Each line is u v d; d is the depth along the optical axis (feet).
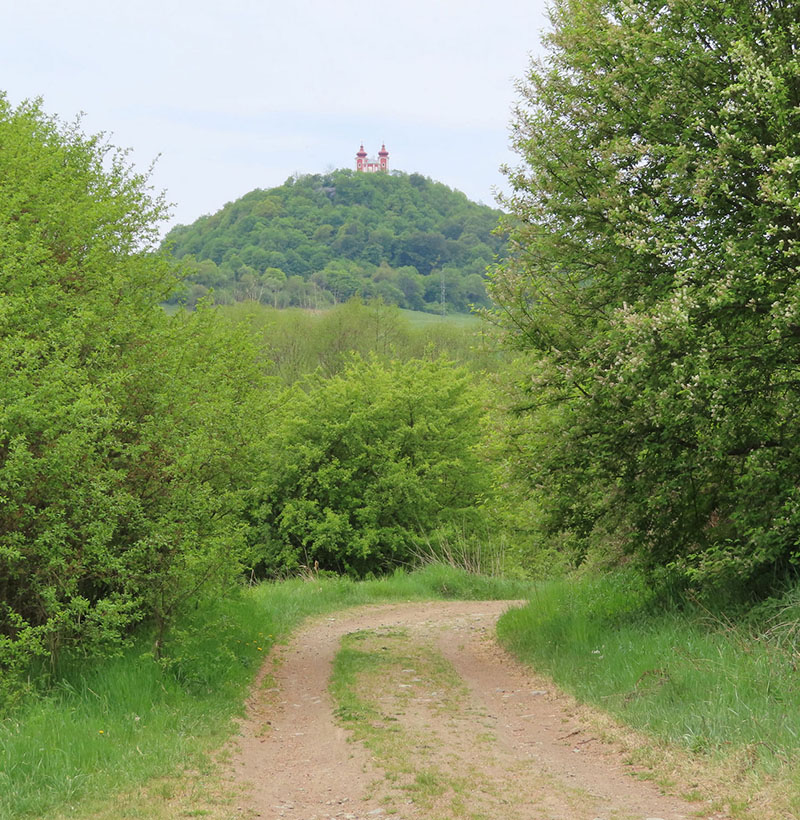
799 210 29.94
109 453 35.27
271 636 48.75
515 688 36.27
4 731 24.30
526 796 20.85
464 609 68.03
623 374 33.06
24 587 32.04
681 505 37.60
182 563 34.24
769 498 33.99
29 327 32.12
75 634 32.71
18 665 29.22
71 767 22.15
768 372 34.71
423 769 23.40
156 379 36.76
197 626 38.99
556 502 40.22
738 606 34.30
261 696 35.40
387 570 101.86
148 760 23.53
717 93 34.01
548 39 39.37
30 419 28.99
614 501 39.01
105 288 36.55
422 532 97.91
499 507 46.60
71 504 30.78
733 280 31.96
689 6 34.58
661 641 33.06
